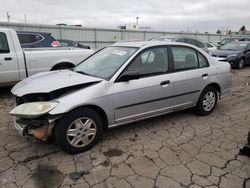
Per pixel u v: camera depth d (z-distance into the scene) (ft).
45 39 30.81
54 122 10.65
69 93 11.11
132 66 12.66
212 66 16.14
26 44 29.07
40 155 11.21
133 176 9.71
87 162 10.68
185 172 9.98
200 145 12.28
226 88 17.28
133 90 12.44
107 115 11.91
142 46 13.47
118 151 11.62
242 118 16.14
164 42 14.38
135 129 14.11
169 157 11.11
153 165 10.46
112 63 13.19
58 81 11.83
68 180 9.45
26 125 10.67
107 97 11.66
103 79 12.06
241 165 10.53
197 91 15.40
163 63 13.85
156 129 14.15
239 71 38.42
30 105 10.60
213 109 16.93
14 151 11.54
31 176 9.67
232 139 13.00
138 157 11.09
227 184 9.29
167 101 14.05
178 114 16.62
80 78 12.16
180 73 14.34
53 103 10.51
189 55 15.12
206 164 10.57
